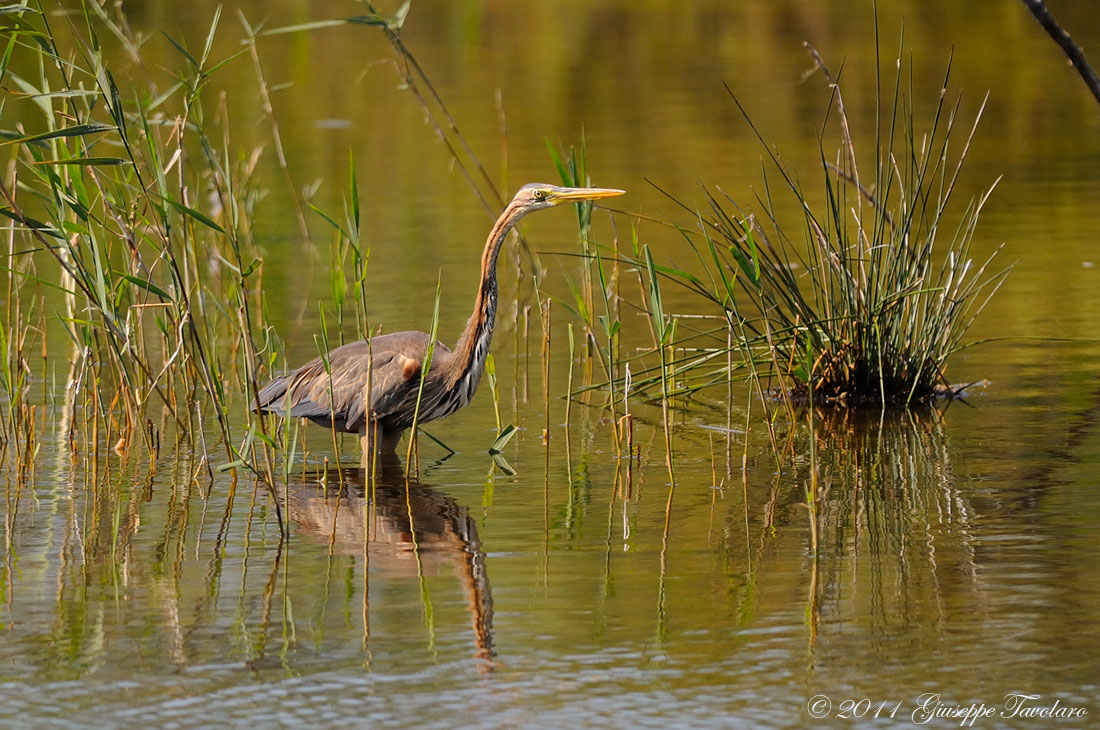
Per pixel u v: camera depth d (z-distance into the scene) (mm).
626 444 13023
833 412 14000
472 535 10344
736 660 7906
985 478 11484
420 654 8102
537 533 10352
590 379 15516
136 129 14281
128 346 12656
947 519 10414
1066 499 10812
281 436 13117
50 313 17953
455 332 16656
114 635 8461
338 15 44719
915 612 8562
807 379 14258
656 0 51906
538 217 24406
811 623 8422
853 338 14297
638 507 10977
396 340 12656
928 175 26172
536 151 28750
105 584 9367
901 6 49031
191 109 13570
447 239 22422
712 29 46219
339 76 39188
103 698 7570
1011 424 13203
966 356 15922
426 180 26844
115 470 12352
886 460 12156
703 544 10000
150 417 14203
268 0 48031
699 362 13930
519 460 12523
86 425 12898
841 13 48062
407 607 8852
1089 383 14586
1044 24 10508
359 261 11375
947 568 9336
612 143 29453
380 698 7512
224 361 16266
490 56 42344
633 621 8523
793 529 10305
